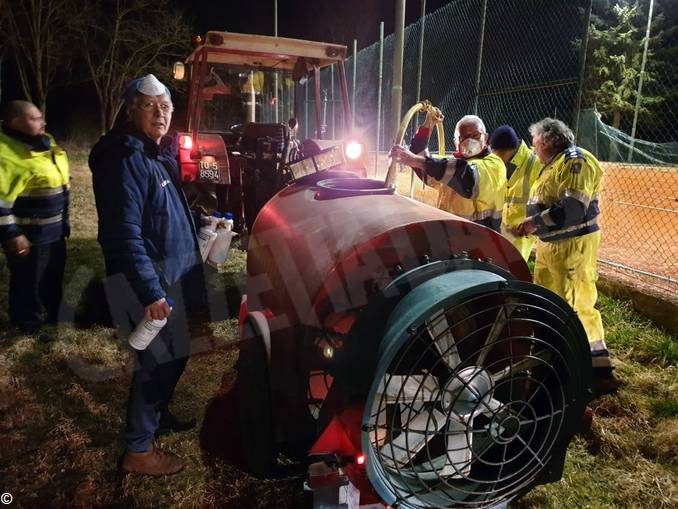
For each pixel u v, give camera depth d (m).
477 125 3.37
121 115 2.56
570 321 1.95
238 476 2.74
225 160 5.70
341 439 2.00
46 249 4.11
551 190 3.29
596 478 2.79
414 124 9.98
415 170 3.54
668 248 6.15
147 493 2.61
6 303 4.64
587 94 17.09
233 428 3.06
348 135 6.41
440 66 9.16
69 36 17.52
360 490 2.08
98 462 2.82
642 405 3.36
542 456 2.09
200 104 5.80
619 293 4.68
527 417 2.15
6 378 3.56
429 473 2.04
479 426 2.13
